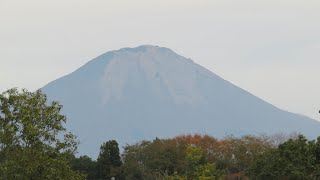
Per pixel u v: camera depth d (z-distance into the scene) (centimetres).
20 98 11019
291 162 16288
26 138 10712
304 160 16038
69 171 11206
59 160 10912
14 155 10781
